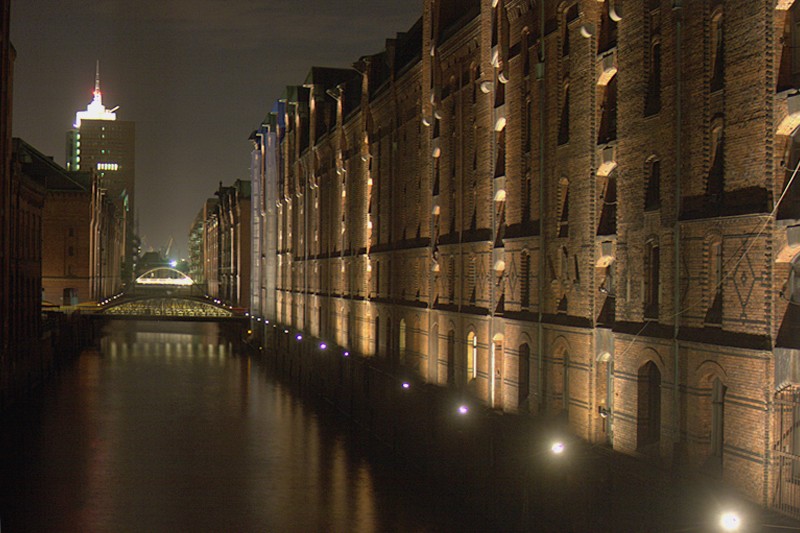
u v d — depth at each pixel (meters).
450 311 38.31
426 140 41.81
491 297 34.12
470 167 36.53
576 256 27.44
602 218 26.62
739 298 20.03
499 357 34.06
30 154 128.00
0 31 56.38
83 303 122.69
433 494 37.25
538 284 29.91
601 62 26.48
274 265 94.19
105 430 51.94
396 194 46.97
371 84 52.91
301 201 76.75
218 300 149.62
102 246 144.62
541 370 29.41
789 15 19.19
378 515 34.31
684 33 22.27
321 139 67.25
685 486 21.05
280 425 53.91
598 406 26.58
